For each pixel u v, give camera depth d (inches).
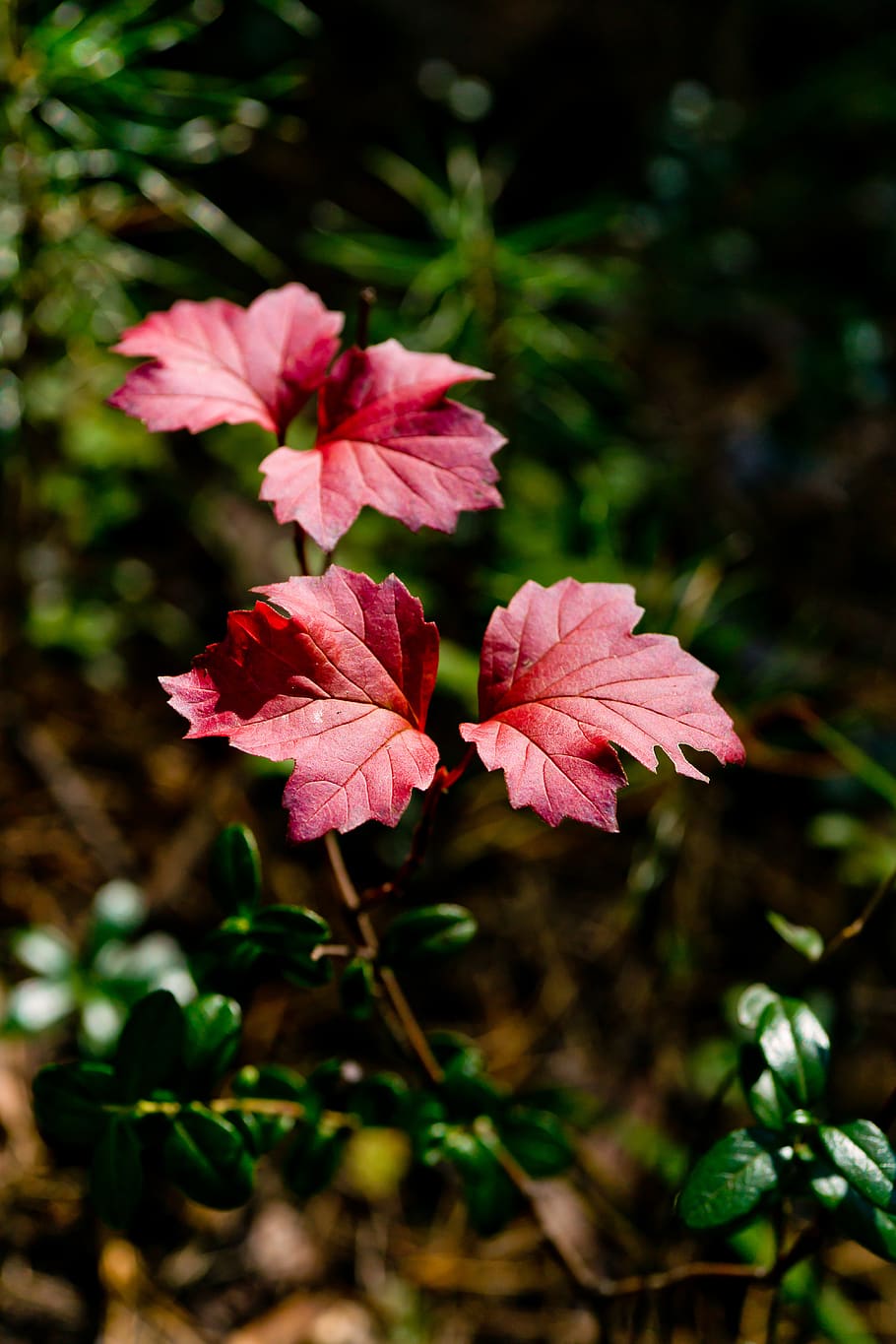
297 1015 26.4
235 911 19.5
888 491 40.4
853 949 25.1
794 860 30.8
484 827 30.1
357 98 42.0
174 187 24.3
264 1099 19.9
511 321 30.4
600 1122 25.4
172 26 24.0
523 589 17.8
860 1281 24.9
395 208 40.9
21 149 23.6
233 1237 24.5
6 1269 23.4
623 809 30.4
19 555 27.2
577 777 16.9
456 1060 20.9
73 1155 24.2
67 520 30.3
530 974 28.6
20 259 24.2
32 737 28.0
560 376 33.4
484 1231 20.5
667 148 44.5
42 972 23.8
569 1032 27.6
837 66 49.5
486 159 43.8
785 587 36.6
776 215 46.7
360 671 17.2
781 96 48.8
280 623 17.1
